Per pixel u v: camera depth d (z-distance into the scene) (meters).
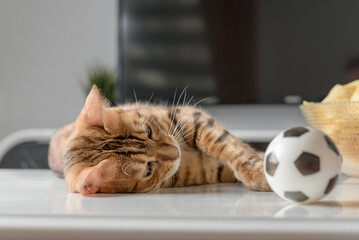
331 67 2.79
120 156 0.92
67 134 1.17
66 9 3.12
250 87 2.87
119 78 2.91
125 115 1.03
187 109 1.17
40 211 0.59
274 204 0.67
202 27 2.92
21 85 3.15
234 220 0.49
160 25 2.94
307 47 2.80
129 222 0.49
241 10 2.87
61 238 0.49
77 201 0.72
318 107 0.95
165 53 2.94
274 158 0.67
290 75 2.83
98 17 3.11
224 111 2.96
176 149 1.04
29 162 2.31
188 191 0.92
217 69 2.90
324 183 0.65
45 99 3.14
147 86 2.94
